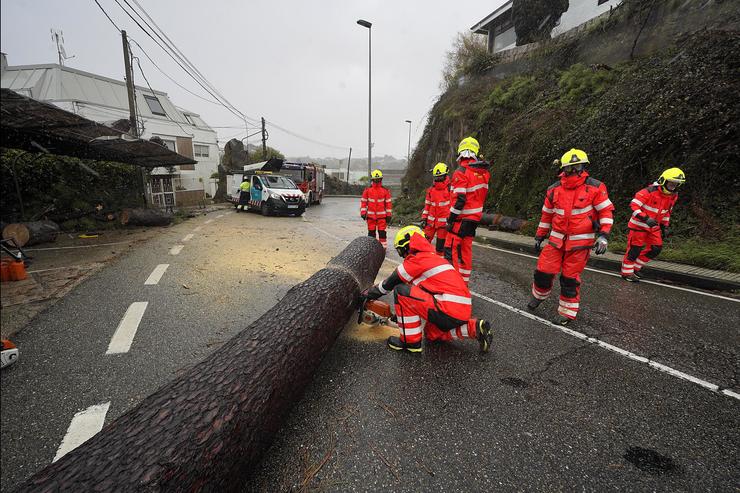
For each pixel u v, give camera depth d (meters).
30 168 9.61
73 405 2.41
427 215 5.69
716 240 5.96
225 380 1.78
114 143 8.67
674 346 3.13
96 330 3.51
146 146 9.20
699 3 8.48
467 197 4.22
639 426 2.12
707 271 5.20
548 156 9.30
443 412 2.25
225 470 1.48
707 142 6.40
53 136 7.67
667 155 6.89
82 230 9.87
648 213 5.07
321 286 2.93
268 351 2.06
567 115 9.65
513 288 4.96
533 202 9.50
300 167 20.98
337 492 1.68
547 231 3.80
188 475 1.34
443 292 2.86
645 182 7.17
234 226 11.42
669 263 5.73
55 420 2.27
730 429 2.09
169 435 1.43
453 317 2.81
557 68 11.96
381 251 4.88
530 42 13.92
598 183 3.40
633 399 2.38
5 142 7.66
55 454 2.01
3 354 2.81
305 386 2.32
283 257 6.81
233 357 1.97
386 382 2.58
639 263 5.34
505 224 9.81
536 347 3.14
